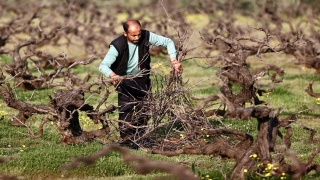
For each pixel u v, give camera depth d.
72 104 23.84
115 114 30.30
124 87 24.44
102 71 23.69
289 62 50.97
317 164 20.77
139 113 24.17
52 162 21.34
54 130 27.33
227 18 69.69
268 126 18.98
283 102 34.38
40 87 37.97
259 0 82.00
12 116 26.66
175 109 23.84
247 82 26.84
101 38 61.69
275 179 18.95
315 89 38.66
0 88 25.05
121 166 21.27
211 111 22.36
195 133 22.36
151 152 19.06
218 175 19.52
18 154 22.61
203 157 22.69
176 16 66.19
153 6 79.12
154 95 24.22
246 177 18.80
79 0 77.31
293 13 79.94
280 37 49.50
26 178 20.64
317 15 77.62
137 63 24.25
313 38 49.34
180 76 24.06
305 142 25.48
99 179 20.44
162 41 24.25
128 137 23.92
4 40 53.94
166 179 19.05
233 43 28.03
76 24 61.72
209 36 55.97
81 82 36.69
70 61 49.84
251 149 18.94
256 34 68.19
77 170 20.95
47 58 41.00
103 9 90.25
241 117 18.28
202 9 77.62
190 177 14.32
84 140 24.17
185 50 24.84
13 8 77.12
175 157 22.62
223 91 27.09
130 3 93.44
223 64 31.77
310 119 30.44
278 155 19.06
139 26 23.77
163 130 24.94
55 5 77.25
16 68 37.91
